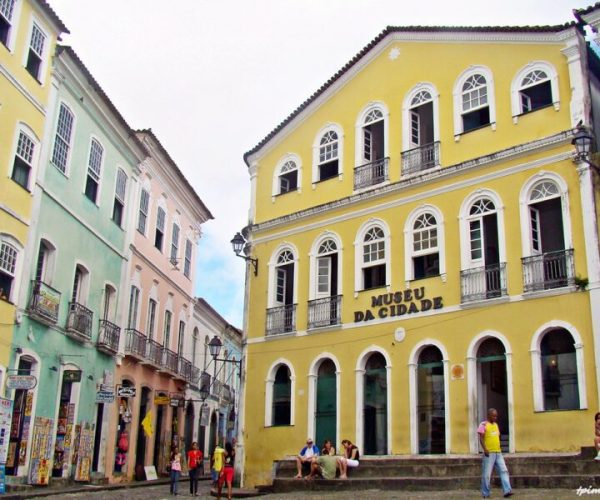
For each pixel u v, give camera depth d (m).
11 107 17.31
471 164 17.97
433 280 18.09
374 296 19.22
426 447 17.38
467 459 15.93
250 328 21.86
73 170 20.58
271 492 17.22
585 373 15.05
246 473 20.55
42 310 18.11
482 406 16.73
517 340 16.20
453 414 16.86
